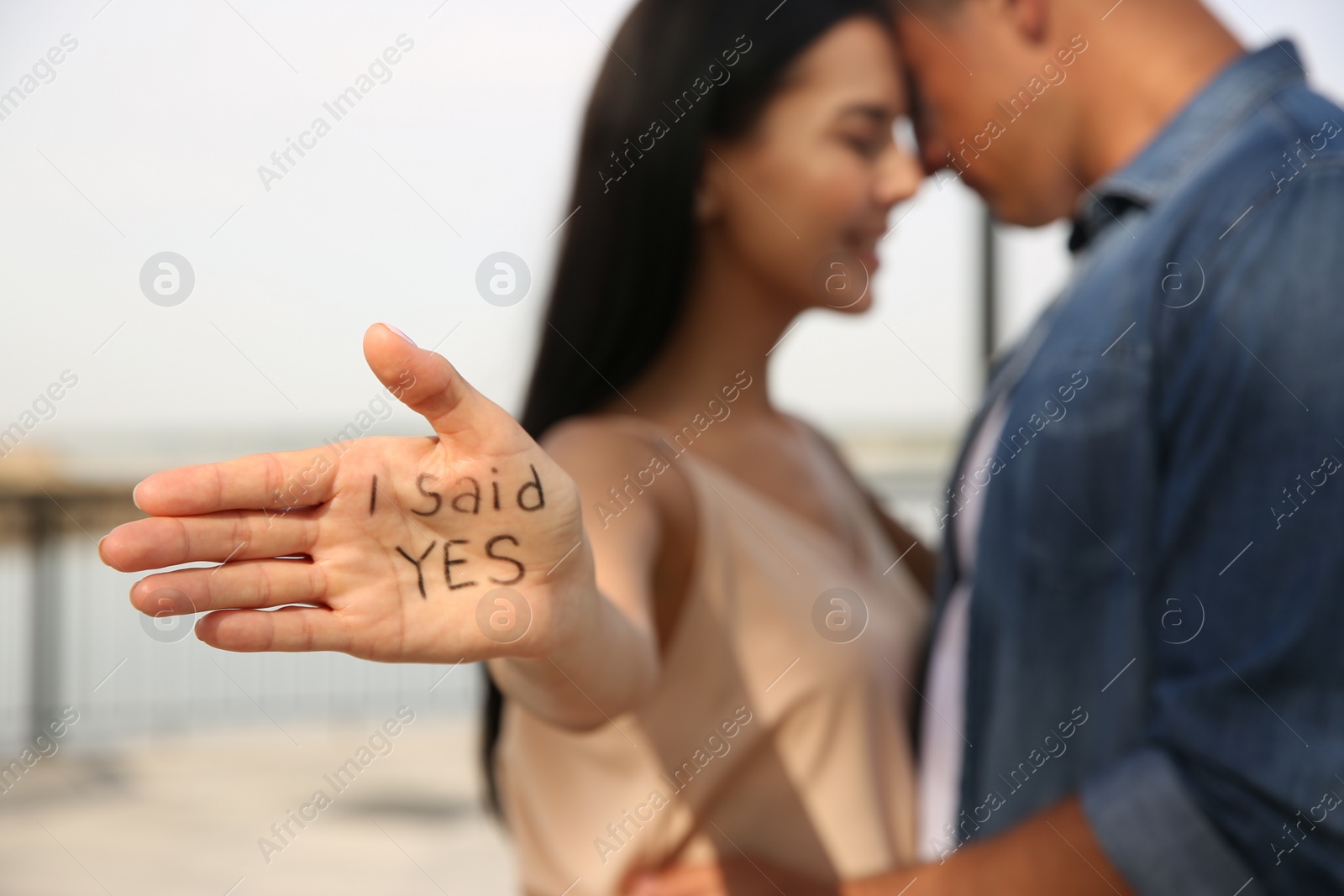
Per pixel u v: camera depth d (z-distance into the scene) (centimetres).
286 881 311
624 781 116
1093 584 111
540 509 69
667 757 115
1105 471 110
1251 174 106
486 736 146
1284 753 93
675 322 131
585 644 76
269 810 376
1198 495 102
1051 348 121
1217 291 103
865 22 132
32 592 458
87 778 414
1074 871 101
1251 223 103
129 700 479
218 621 65
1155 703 104
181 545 64
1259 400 98
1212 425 101
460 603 69
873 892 109
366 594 68
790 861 115
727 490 123
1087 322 117
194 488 64
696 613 115
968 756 125
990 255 316
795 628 119
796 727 117
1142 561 107
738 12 127
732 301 132
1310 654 92
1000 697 120
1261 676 95
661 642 115
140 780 413
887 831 122
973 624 125
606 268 132
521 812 127
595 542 102
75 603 467
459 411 67
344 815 372
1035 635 115
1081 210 130
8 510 455
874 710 124
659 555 114
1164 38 127
